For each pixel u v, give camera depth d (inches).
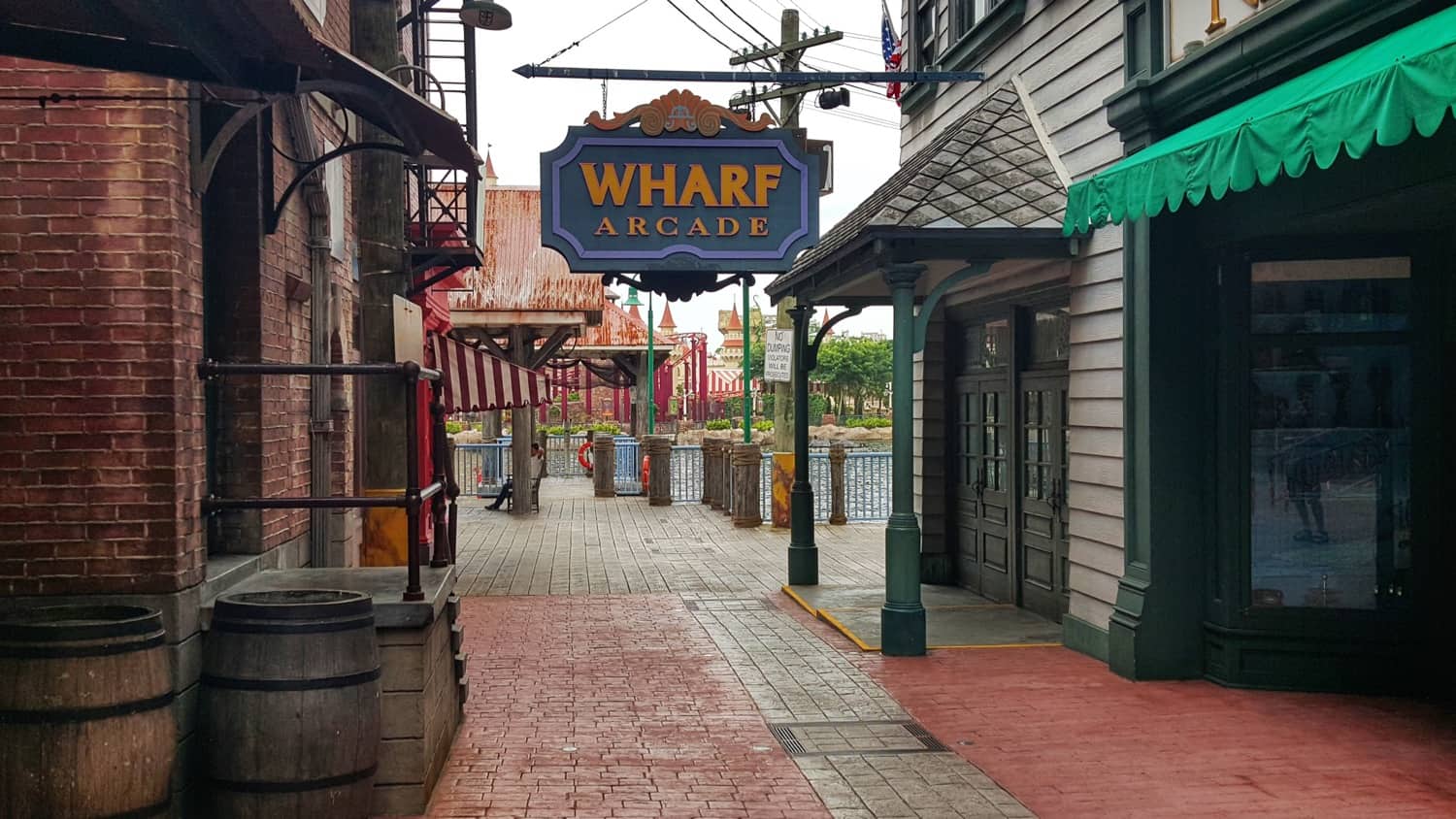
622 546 645.9
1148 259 310.0
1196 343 311.6
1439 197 251.8
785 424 735.7
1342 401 299.4
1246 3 270.2
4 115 195.2
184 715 198.4
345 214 385.4
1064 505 392.5
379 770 213.9
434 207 575.2
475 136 447.5
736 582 515.8
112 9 157.2
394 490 330.3
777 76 347.3
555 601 465.4
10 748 169.3
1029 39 393.4
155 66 169.9
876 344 2596.0
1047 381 402.6
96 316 196.4
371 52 309.1
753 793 228.8
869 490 795.4
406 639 215.5
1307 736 260.4
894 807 220.1
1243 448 301.7
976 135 378.6
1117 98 314.0
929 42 506.6
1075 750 253.9
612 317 1171.3
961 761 248.4
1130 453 322.0
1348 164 261.9
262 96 208.4
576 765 247.0
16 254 195.6
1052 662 342.0
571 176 340.2
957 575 494.6
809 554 490.0
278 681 189.5
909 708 292.4
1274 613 299.1
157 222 197.5
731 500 800.3
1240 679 302.0
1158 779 233.1
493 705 297.6
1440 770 235.1
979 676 325.4
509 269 845.8
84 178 196.5
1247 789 226.2
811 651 363.9
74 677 170.4
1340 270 298.7
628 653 362.9
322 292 318.0
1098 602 345.4
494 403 540.1
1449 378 285.7
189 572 202.8
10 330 195.3
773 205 343.6
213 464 256.2
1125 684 311.1
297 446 295.1
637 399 1173.1
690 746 261.0
